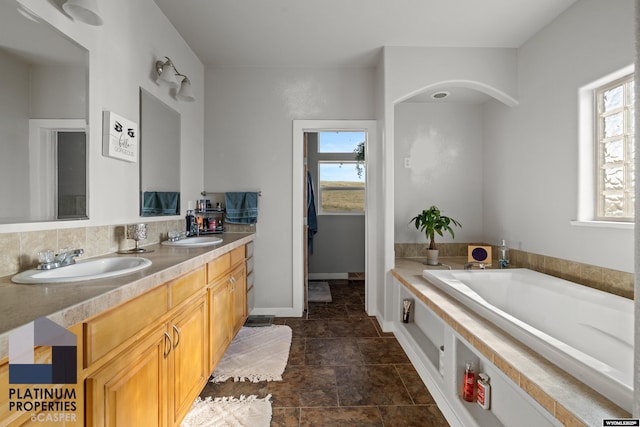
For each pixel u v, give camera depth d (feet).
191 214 9.06
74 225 4.78
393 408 5.96
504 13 7.83
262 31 8.66
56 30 4.43
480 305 5.64
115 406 3.33
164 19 7.88
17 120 3.88
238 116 10.78
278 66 10.75
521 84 9.37
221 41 9.18
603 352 5.85
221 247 6.75
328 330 9.71
